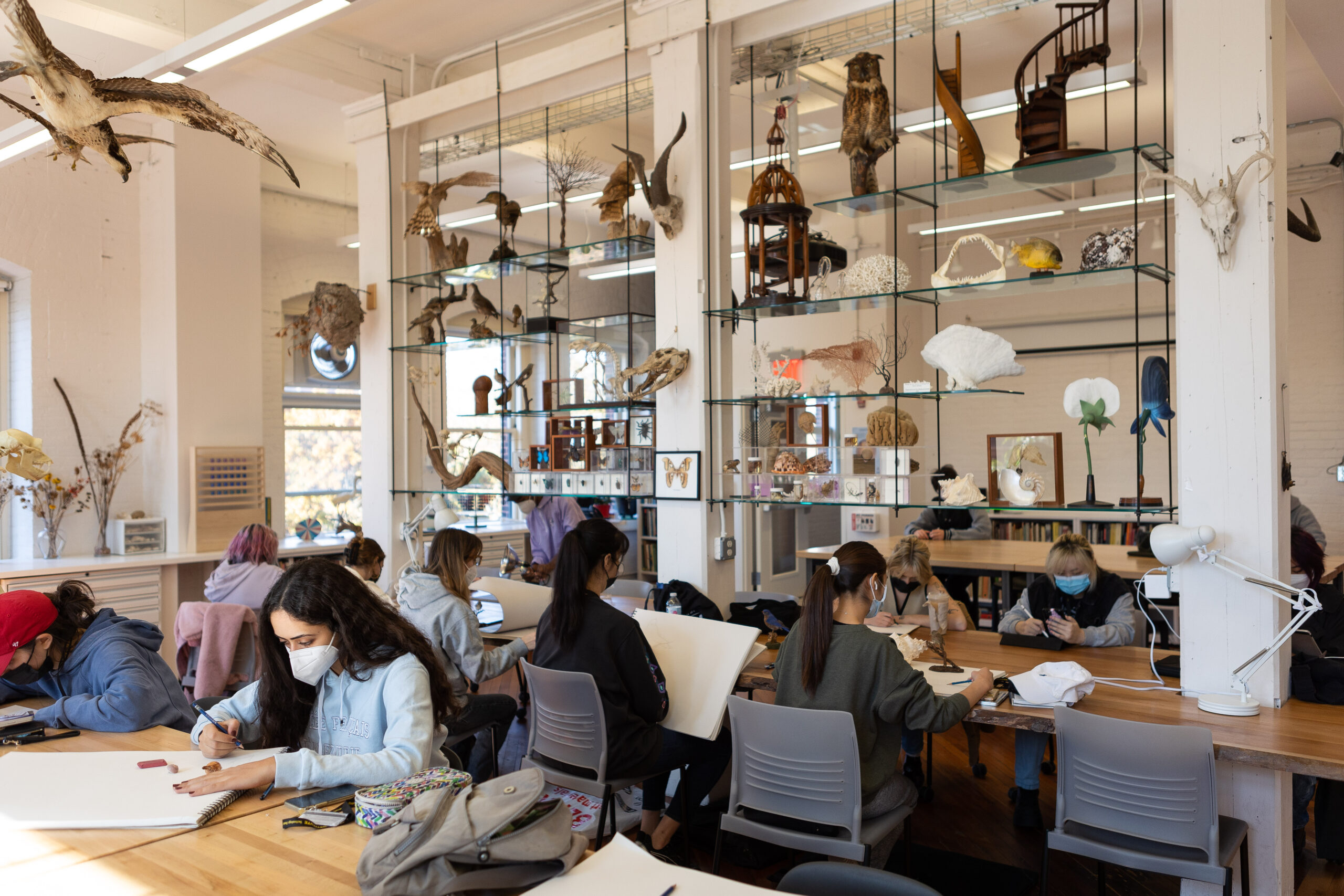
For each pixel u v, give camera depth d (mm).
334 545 6812
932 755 4406
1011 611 3826
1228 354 2646
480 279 4988
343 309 4777
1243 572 2623
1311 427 7219
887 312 7836
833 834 2488
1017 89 3189
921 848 3289
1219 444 2662
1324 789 3152
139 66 3514
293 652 2031
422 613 3361
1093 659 3246
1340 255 7055
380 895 1361
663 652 3266
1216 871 2174
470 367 8242
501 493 4602
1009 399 8680
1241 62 2631
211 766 1974
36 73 2068
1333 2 3562
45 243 5941
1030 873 3115
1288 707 2633
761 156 4977
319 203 7605
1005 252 3219
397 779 1860
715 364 3898
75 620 2621
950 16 4086
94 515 6121
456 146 5992
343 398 7977
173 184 6102
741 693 3791
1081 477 8367
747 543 7297
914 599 4125
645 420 4227
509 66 4516
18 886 1460
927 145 6789
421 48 5328
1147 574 2836
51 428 5945
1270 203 2582
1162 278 2990
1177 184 2648
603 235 8344
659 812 3342
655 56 3996
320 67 4969
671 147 3738
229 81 5734
